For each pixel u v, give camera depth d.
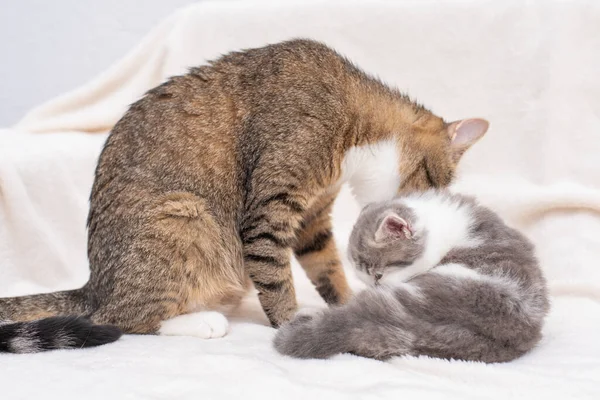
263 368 1.25
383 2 1.70
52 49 1.88
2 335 1.32
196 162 1.42
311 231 1.50
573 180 1.63
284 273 1.42
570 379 1.25
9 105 1.89
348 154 1.45
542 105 1.64
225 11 1.73
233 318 1.47
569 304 1.48
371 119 1.45
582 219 1.59
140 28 1.87
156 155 1.42
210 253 1.41
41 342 1.32
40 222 1.60
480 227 1.39
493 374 1.25
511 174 1.66
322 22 1.71
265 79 1.44
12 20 1.87
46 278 1.60
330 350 1.29
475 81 1.68
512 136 1.66
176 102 1.44
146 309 1.38
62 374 1.25
